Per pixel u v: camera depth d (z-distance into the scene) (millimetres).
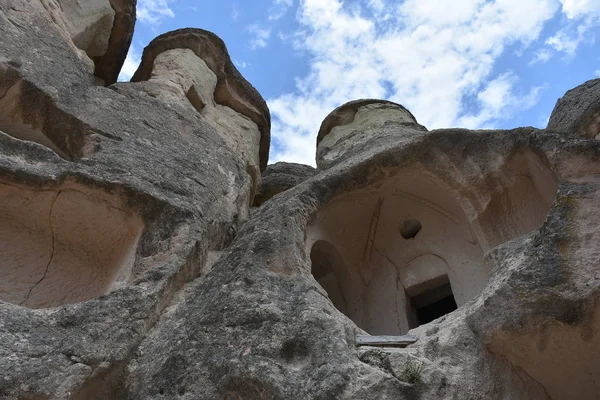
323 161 8797
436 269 6188
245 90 10344
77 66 6531
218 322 4129
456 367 3789
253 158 9211
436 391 3549
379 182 6426
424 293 6309
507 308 3863
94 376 3637
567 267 3848
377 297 6328
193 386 3697
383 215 6641
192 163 6281
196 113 7801
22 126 5648
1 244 4789
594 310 3666
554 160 4789
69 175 4828
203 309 4312
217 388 3654
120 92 6828
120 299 4129
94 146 5570
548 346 3836
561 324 3730
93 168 5047
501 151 5805
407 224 6699
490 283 4379
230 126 9242
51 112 5629
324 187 6129
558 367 3941
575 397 4086
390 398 3426
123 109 6426
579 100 6863
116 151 5551
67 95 5859
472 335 3998
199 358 3877
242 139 9250
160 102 7195
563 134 5078
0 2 6164
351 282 6406
